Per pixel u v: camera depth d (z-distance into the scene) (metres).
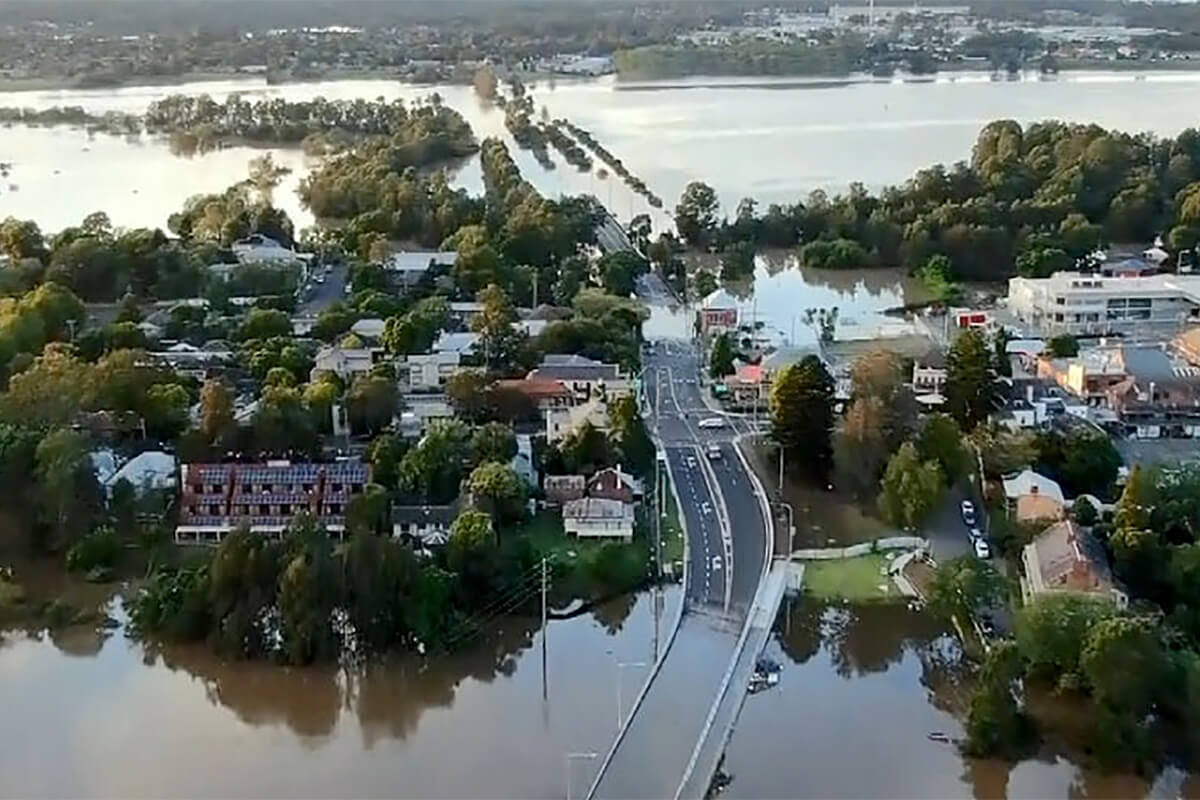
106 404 199.38
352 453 195.75
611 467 186.00
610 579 164.25
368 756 133.88
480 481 173.62
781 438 192.62
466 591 159.38
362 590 149.25
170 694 145.62
